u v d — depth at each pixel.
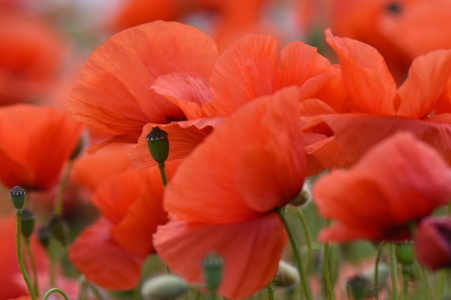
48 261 1.16
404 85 0.87
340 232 0.82
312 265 1.12
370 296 1.06
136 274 1.06
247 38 0.92
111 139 0.97
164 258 0.86
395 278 0.97
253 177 0.85
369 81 0.88
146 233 1.04
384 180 0.80
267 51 0.92
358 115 0.88
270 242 0.87
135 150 0.93
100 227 1.08
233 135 0.85
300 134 0.87
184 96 0.92
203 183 0.85
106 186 1.06
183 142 0.93
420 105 0.89
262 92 0.92
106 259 1.06
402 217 0.81
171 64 0.95
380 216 0.81
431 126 0.88
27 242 1.04
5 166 1.11
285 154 0.86
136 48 0.95
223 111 0.91
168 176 1.02
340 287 1.13
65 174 1.17
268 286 0.93
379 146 0.80
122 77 0.95
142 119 0.95
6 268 1.20
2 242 1.20
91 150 0.97
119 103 0.95
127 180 1.06
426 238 0.80
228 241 0.86
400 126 0.88
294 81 0.93
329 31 0.90
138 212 1.03
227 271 0.86
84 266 1.06
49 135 1.12
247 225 0.87
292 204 1.01
